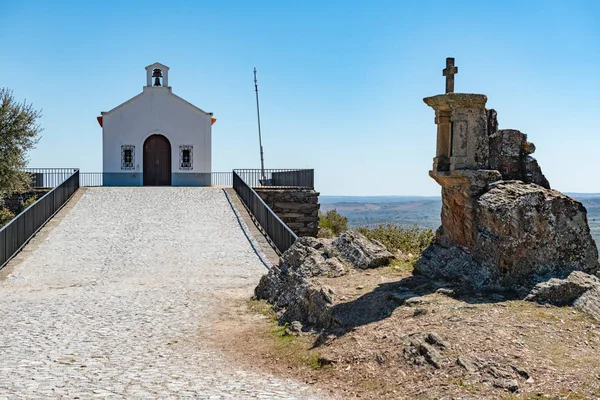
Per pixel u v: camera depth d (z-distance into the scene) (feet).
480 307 26.30
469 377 20.31
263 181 106.83
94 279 52.80
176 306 41.50
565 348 22.02
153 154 125.08
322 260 38.83
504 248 28.68
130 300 43.80
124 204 90.53
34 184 103.24
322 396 21.39
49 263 59.16
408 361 22.39
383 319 27.30
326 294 31.40
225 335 33.06
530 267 28.78
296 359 26.50
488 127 33.47
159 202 92.48
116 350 29.76
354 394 21.33
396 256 41.73
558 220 29.25
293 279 38.22
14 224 62.54
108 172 123.65
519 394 18.86
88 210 85.66
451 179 31.76
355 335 26.35
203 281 51.90
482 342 22.50
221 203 92.53
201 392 21.98
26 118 95.14
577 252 29.48
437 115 32.50
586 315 25.23
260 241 69.92
